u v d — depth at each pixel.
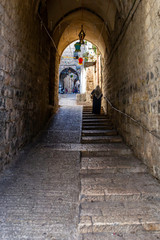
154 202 2.32
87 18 7.08
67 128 5.67
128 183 2.70
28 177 2.85
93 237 1.82
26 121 4.10
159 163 2.63
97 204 2.28
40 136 4.96
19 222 1.91
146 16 2.94
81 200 2.36
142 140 3.32
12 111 3.27
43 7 5.20
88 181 2.77
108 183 2.70
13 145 3.34
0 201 2.23
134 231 1.90
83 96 11.84
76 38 9.13
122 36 4.58
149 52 2.86
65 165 3.30
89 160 3.55
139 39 3.31
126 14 4.14
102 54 8.73
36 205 2.19
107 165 3.24
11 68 3.20
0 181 2.67
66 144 4.39
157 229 1.91
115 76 5.66
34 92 4.73
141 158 3.41
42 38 5.46
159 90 2.54
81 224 1.89
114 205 2.25
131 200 2.38
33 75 4.60
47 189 2.54
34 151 3.90
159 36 2.49
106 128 5.91
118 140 4.75
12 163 3.23
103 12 6.03
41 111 5.52
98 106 7.52
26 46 4.01
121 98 4.88
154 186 2.59
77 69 20.11
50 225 1.89
